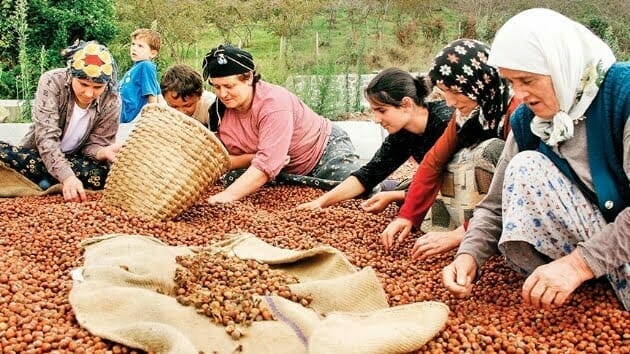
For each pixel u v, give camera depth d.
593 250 2.81
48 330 2.80
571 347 2.85
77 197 5.05
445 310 2.88
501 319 3.10
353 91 11.34
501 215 3.34
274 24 15.61
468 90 3.80
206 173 4.61
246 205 5.10
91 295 2.97
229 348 2.71
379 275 3.68
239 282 3.23
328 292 3.15
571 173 3.10
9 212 4.55
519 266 3.22
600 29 12.65
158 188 4.45
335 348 2.58
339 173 5.82
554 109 2.99
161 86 5.96
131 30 14.30
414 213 4.11
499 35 2.99
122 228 4.21
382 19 16.97
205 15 15.64
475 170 3.93
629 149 2.87
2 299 3.03
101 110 5.59
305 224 4.57
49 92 5.30
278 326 2.82
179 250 3.63
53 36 12.91
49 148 5.16
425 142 4.57
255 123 5.48
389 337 2.66
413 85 4.46
